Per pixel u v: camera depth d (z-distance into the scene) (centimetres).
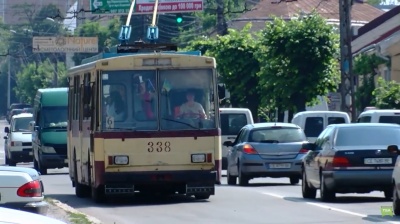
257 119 11456
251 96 11381
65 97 8069
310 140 7681
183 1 12331
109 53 4934
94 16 19412
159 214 4131
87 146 4841
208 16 16000
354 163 4450
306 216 3956
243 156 6025
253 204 4578
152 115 4566
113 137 4525
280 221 3769
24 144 9331
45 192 5741
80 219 3666
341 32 8381
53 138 7875
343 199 4853
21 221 1498
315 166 4725
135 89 4572
